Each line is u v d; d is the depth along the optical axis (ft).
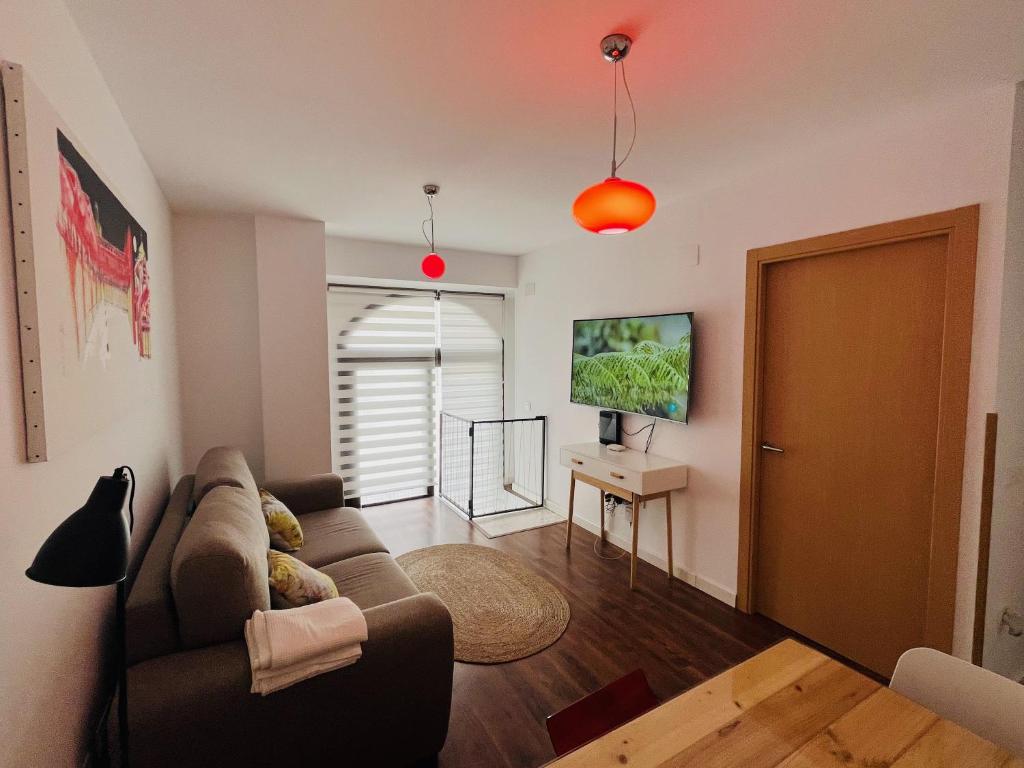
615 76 5.66
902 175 6.84
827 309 8.01
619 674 7.57
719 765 3.17
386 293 15.74
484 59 5.31
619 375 11.78
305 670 4.77
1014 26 4.72
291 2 4.38
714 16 4.59
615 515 12.51
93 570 2.83
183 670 4.54
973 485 6.26
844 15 4.58
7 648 3.05
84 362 4.25
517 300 16.42
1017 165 5.91
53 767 3.80
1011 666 6.87
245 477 8.32
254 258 11.77
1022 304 6.22
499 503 15.99
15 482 3.17
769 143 7.55
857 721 3.56
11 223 3.16
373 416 15.75
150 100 6.07
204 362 11.44
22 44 3.50
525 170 8.65
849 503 7.84
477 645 8.25
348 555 8.59
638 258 11.50
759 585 9.30
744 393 9.09
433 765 5.86
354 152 7.82
